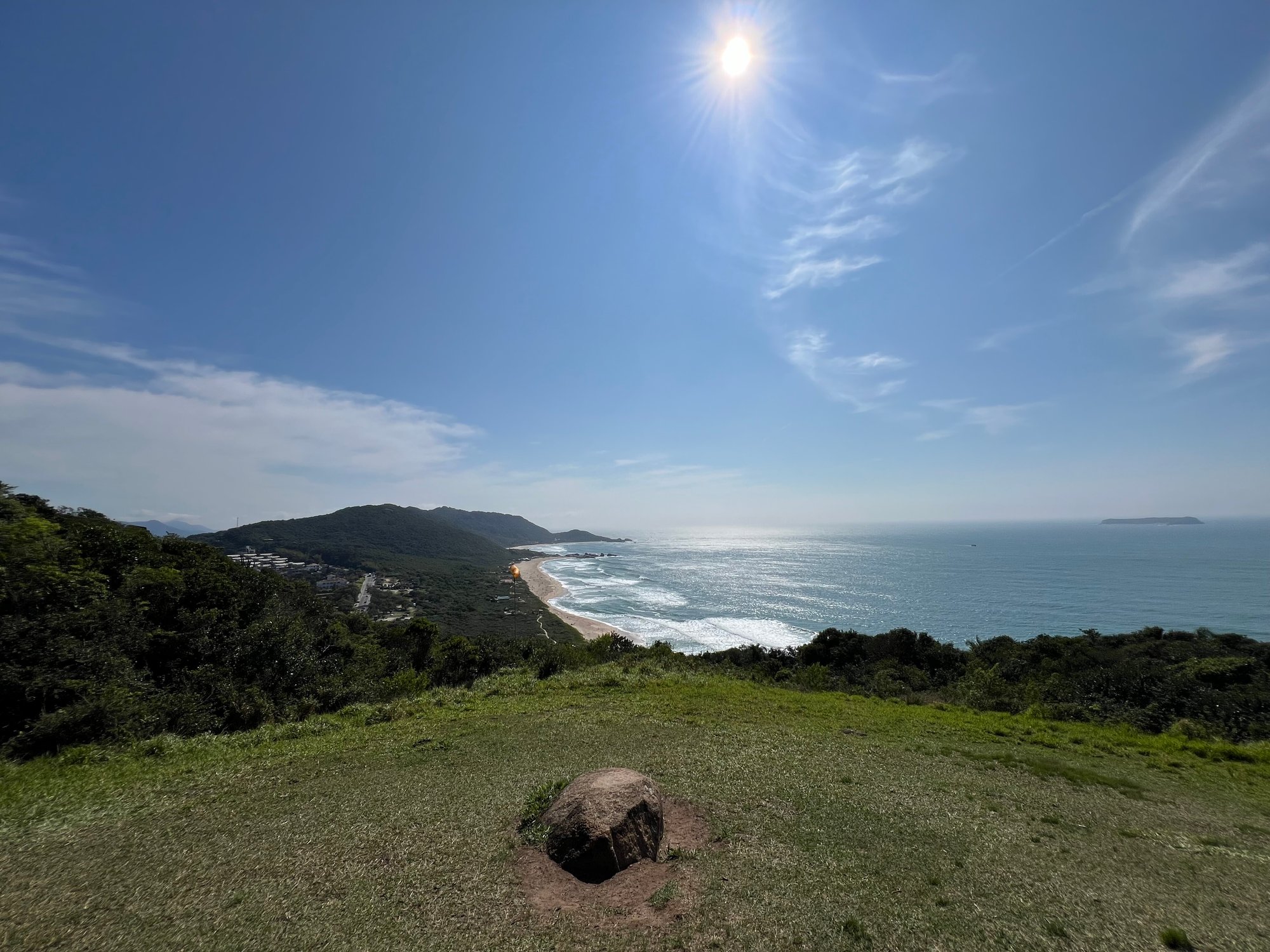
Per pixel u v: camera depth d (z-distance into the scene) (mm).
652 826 9008
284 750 14859
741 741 15250
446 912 7285
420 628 53062
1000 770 13445
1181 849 9297
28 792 11797
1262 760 14953
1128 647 38594
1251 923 7094
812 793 11375
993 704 22797
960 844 9227
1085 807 11148
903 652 39750
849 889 7777
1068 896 7699
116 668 19359
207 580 31625
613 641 42594
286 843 9250
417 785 11867
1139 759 14867
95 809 10875
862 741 15672
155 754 14797
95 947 6656
